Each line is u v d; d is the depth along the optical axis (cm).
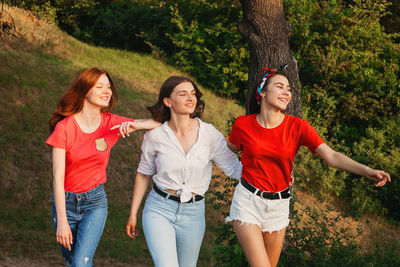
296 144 266
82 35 1848
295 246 609
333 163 248
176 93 273
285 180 274
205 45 1552
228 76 1479
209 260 705
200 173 280
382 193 1218
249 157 272
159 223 276
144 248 696
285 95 262
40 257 584
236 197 282
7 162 771
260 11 561
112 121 292
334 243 668
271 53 568
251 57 588
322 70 1409
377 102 1402
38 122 905
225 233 545
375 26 1452
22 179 757
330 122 1412
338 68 1386
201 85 1525
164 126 281
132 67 1446
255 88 282
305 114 1293
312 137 259
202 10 1595
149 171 296
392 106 1480
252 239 272
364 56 1409
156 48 1656
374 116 1431
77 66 1271
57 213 258
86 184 280
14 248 586
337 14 1422
